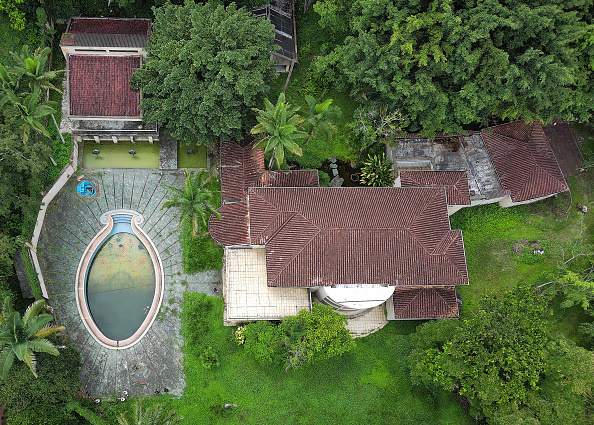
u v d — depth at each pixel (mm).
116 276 45031
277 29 50281
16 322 34844
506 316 40406
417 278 41094
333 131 44000
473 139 49719
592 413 39219
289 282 40094
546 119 45719
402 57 42688
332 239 40625
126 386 41969
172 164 47469
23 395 36219
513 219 50031
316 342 39625
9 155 37969
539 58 40125
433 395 44156
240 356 43469
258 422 42031
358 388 44031
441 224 42875
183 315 44250
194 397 42125
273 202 42156
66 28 47094
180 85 39719
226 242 43375
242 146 46125
